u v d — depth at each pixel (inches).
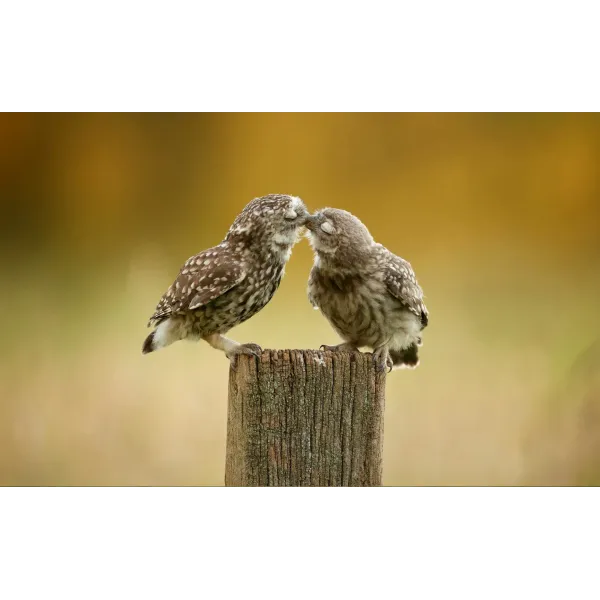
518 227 661.9
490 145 665.6
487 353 583.5
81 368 557.6
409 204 669.3
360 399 261.9
